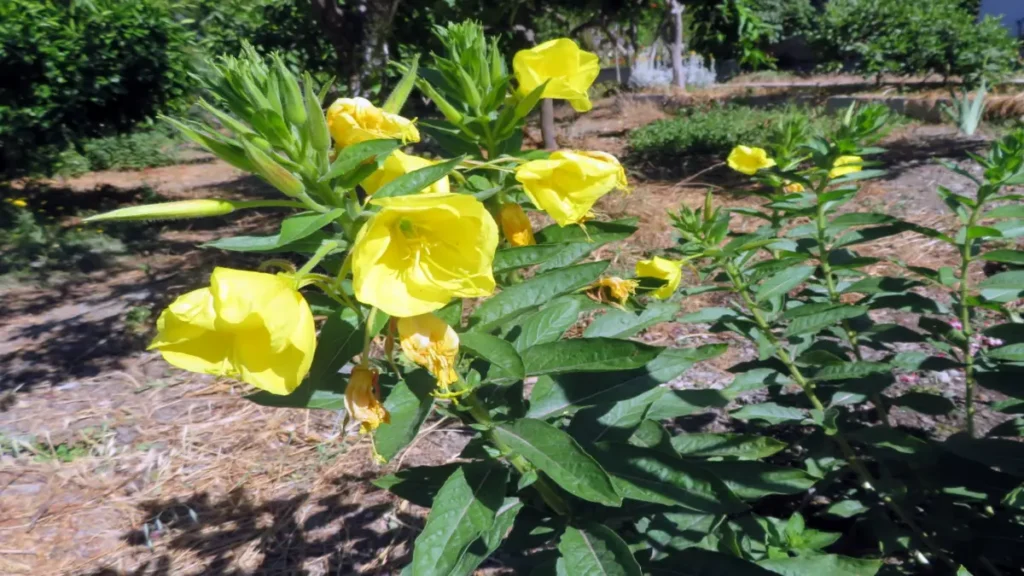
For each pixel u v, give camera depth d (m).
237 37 9.84
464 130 1.78
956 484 2.30
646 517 2.13
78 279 7.23
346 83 7.16
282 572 3.00
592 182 1.55
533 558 2.23
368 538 3.14
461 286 1.25
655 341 4.39
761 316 2.50
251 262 7.19
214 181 12.77
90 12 10.02
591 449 1.82
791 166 2.85
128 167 14.87
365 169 1.39
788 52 23.47
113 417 4.34
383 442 1.48
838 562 1.98
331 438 3.91
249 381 1.25
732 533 2.05
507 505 1.87
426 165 1.54
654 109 14.87
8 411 4.48
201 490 3.58
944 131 9.67
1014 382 2.23
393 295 1.25
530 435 1.65
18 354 5.38
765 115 11.66
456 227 1.26
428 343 1.39
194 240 8.59
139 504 3.53
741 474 2.12
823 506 2.87
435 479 2.02
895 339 2.59
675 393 2.30
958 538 2.25
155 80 10.45
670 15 15.73
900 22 13.84
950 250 5.06
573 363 1.61
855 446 2.83
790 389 3.52
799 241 2.96
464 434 3.77
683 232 2.40
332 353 1.54
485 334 1.54
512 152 1.82
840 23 15.11
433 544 1.57
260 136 1.41
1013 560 2.27
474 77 1.78
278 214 9.62
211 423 4.20
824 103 12.64
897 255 5.09
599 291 1.87
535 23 9.57
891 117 10.70
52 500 3.60
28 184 11.66
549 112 8.69
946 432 3.15
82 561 3.18
